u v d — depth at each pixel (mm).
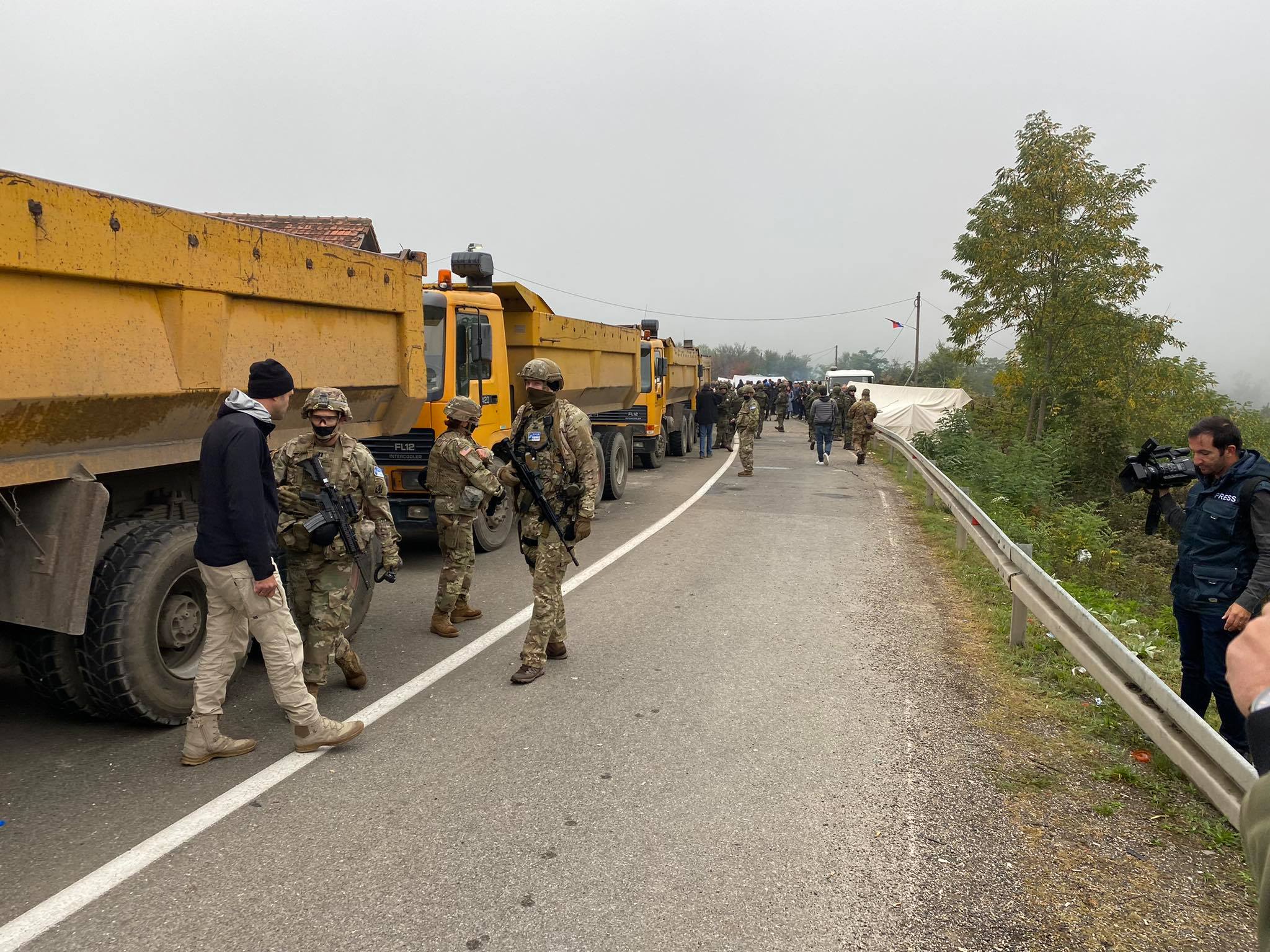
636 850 3195
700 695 4789
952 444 19031
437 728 4289
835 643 5789
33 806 3426
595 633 5957
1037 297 20516
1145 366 20922
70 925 2688
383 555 4762
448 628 5816
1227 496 3906
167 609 4156
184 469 4691
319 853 3129
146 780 3682
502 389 8711
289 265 4809
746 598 6980
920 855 3193
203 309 4207
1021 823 3438
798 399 42156
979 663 5398
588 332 11141
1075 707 4648
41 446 3623
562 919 2777
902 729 4359
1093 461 17734
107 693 3920
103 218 3615
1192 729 3102
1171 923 2809
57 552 3676
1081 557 9531
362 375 5719
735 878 3023
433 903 2844
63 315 3529
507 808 3498
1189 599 4070
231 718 4395
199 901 2828
